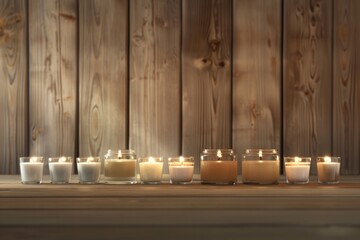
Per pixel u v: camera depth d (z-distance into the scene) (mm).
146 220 1059
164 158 2025
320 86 2041
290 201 1270
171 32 2029
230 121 2029
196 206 1201
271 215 1104
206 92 2027
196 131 2025
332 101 2043
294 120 2035
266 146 2025
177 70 2029
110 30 2031
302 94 2039
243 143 2025
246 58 2031
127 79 2031
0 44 2029
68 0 2029
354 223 1039
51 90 2031
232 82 2031
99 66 2031
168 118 2025
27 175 1656
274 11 2033
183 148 2025
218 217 1084
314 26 2043
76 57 2033
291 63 2037
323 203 1241
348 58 2047
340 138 2043
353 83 2047
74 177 1893
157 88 2031
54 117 2031
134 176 1683
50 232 983
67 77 2031
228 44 2029
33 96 2033
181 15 2029
